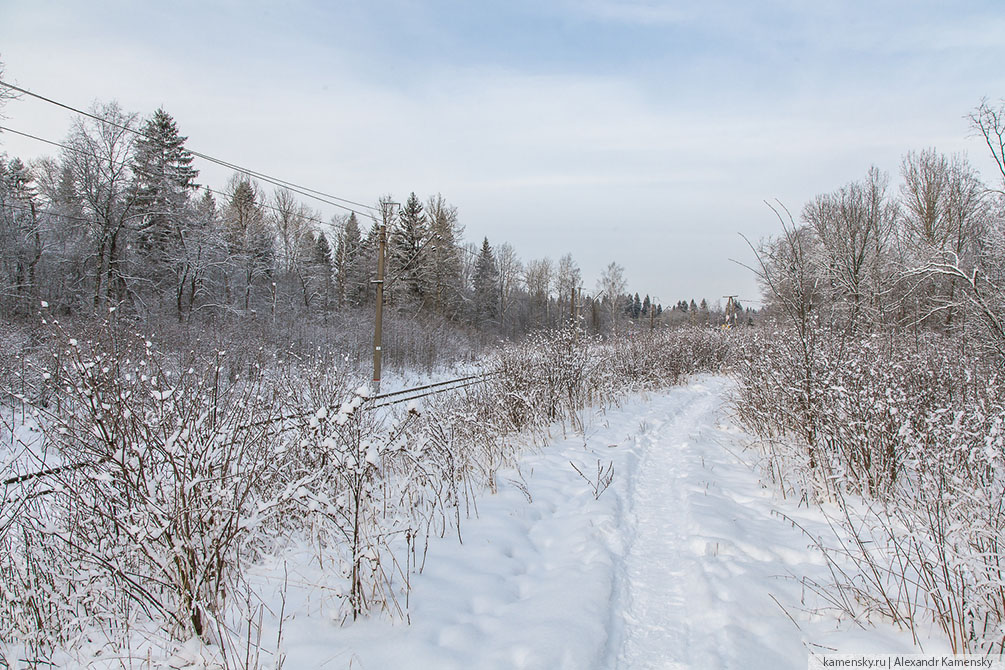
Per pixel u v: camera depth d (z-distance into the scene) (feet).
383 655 8.87
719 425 30.58
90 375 10.37
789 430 22.25
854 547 13.01
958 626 9.48
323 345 58.49
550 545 14.34
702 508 16.20
